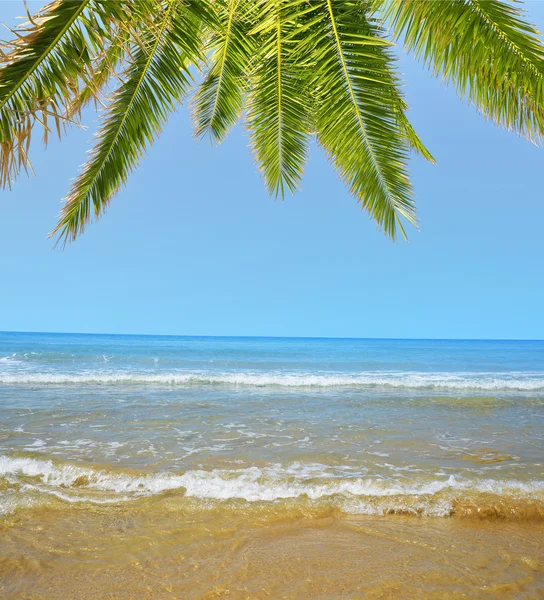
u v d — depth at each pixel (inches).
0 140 87.4
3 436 234.1
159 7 101.1
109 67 100.7
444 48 135.9
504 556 108.4
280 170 212.7
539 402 395.9
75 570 99.7
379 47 153.7
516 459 204.4
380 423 289.4
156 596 89.4
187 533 119.3
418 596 90.0
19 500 140.6
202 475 166.9
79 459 190.2
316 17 149.8
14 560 103.5
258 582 95.0
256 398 400.8
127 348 1336.1
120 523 125.4
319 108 177.9
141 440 230.5
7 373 563.2
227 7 147.9
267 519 128.8
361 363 962.1
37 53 87.9
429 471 181.5
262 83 184.2
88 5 90.5
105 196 152.3
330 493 148.9
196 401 374.9
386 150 171.6
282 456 202.5
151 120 146.9
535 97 124.6
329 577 97.3
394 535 119.5
